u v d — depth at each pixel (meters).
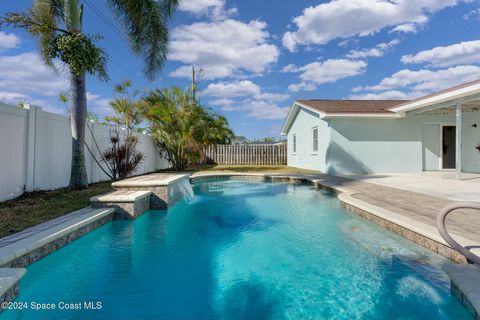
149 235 5.07
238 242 4.73
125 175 9.89
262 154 21.67
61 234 3.73
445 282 3.21
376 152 12.92
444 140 14.36
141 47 9.15
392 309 2.80
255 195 9.30
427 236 3.75
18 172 6.18
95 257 4.12
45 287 3.26
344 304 2.91
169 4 9.18
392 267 3.65
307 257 4.07
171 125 14.50
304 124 16.56
